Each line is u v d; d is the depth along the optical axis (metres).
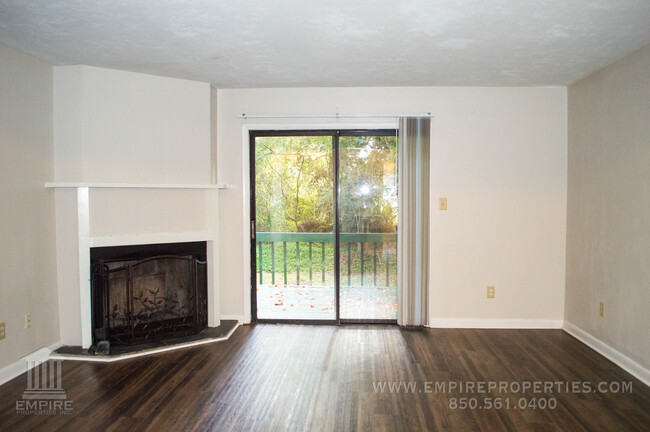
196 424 2.16
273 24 2.29
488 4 2.03
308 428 2.12
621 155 2.87
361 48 2.67
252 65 3.04
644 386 2.58
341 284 3.91
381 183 3.86
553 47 2.64
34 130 2.90
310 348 3.25
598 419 2.21
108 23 2.27
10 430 2.11
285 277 3.97
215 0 1.99
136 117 3.24
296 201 3.91
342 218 3.89
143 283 3.29
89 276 3.09
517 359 3.02
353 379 2.69
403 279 3.74
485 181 3.69
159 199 3.34
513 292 3.72
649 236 2.60
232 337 3.51
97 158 3.11
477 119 3.67
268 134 3.88
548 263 3.69
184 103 3.44
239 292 3.88
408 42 2.56
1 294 2.64
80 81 3.04
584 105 3.34
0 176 2.62
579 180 3.43
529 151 3.66
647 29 2.34
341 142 3.87
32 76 2.87
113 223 3.14
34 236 2.91
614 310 2.96
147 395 2.48
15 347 2.75
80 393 2.51
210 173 3.60
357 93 3.72
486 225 3.70
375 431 2.10
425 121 3.65
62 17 2.19
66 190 3.09
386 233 3.88
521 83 3.52
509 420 2.20
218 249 3.71
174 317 3.40
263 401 2.41
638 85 2.69
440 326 3.76
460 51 2.72
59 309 3.17
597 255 3.17
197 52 2.75
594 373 2.77
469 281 3.73
